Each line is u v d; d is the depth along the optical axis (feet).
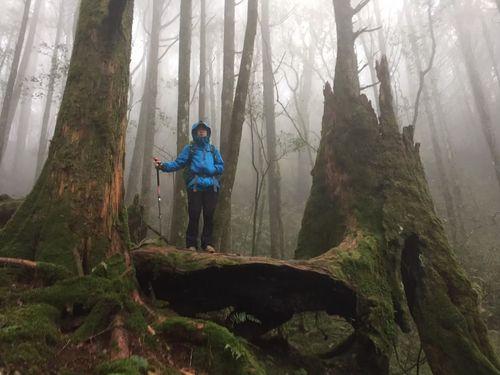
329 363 18.81
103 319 10.09
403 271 18.30
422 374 22.56
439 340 15.38
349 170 21.11
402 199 18.84
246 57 26.43
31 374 7.81
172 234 32.32
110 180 13.96
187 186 19.53
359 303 15.88
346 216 20.03
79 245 12.47
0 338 8.15
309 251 21.63
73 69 14.89
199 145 19.92
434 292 16.35
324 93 24.81
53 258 11.94
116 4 14.51
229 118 33.86
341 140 22.08
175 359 10.27
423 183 20.21
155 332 10.73
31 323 8.98
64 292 10.57
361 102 22.68
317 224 22.08
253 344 17.40
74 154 13.61
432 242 17.69
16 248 12.26
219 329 10.89
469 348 14.73
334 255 16.80
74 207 12.89
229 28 36.91
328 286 16.29
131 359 8.81
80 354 9.11
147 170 47.85
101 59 15.11
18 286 10.89
